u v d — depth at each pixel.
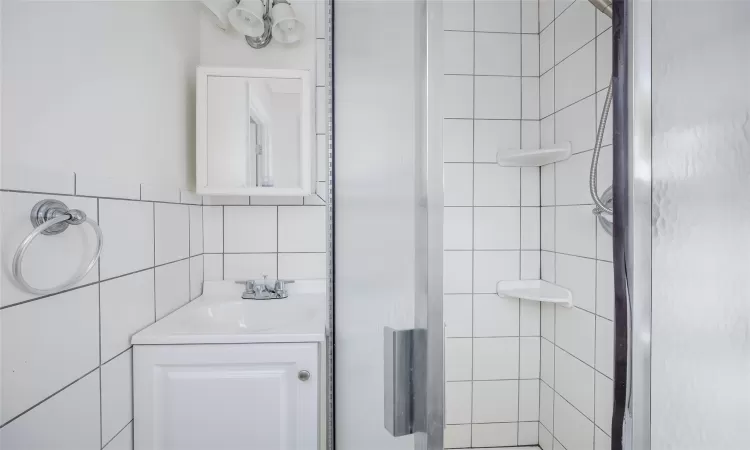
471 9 1.55
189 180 1.38
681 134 0.43
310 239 1.55
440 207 0.34
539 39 1.56
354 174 0.57
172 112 1.23
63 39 0.73
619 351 0.46
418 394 0.36
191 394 0.98
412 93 0.36
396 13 0.40
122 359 0.92
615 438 0.46
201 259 1.47
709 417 0.43
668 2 0.43
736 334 0.42
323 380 1.04
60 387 0.71
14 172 0.61
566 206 1.37
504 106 1.56
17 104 0.62
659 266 0.44
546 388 1.51
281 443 1.00
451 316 1.56
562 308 1.40
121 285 0.92
